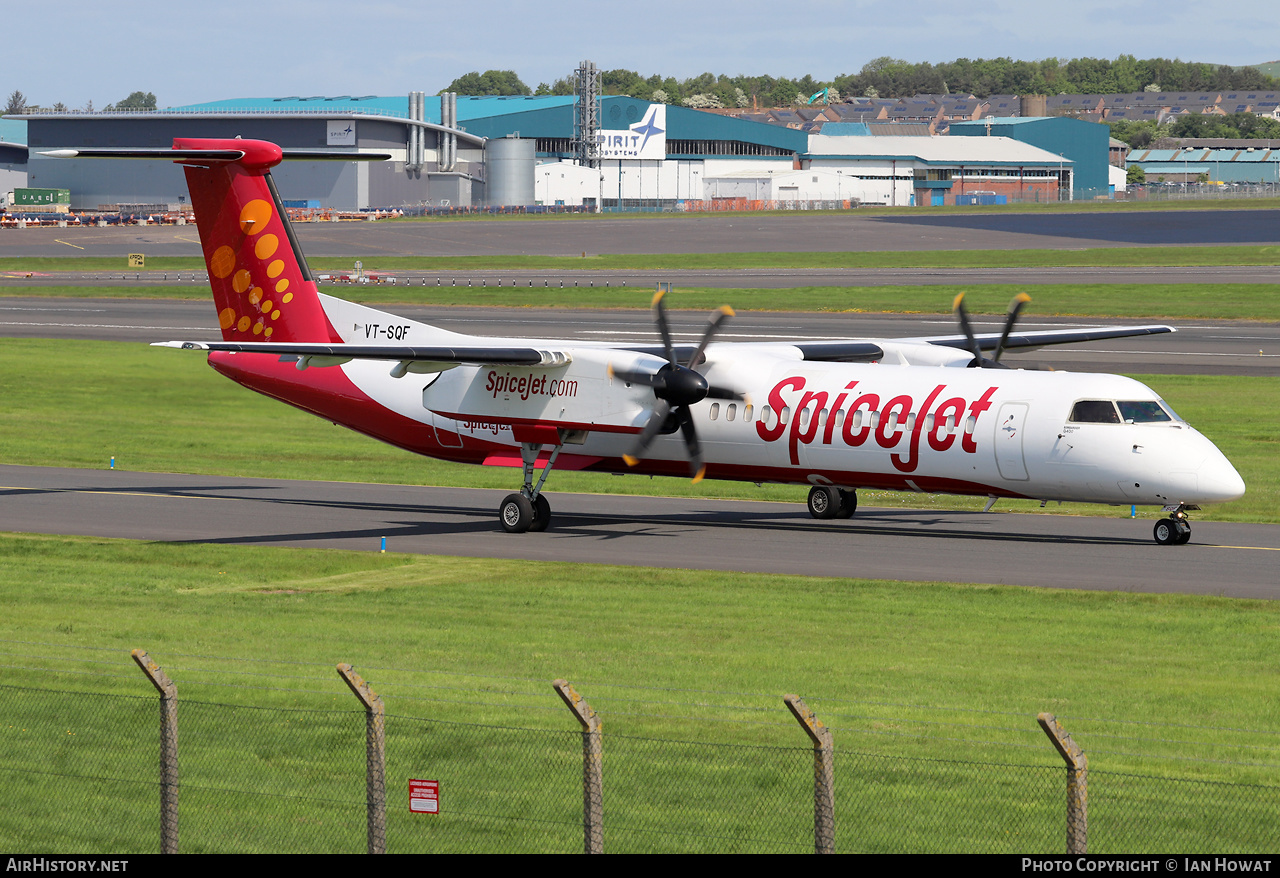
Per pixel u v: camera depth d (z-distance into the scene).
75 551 106.06
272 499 135.00
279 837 47.53
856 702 61.44
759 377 113.69
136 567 100.06
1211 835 45.31
